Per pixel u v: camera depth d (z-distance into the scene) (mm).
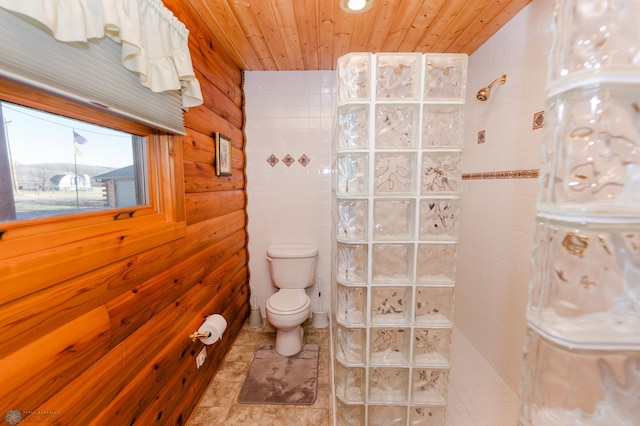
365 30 1706
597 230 432
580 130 432
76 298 750
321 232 2486
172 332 1257
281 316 1882
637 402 444
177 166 1250
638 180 415
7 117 667
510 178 1650
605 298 447
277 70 2330
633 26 393
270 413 1515
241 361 1942
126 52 859
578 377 463
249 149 2414
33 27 616
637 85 401
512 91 1628
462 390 1635
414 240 1215
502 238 1728
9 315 584
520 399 555
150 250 1083
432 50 2006
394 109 1174
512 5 1480
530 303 528
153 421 1118
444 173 1186
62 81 688
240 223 2295
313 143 2404
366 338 1272
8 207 671
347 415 1328
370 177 1189
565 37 437
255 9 1472
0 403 571
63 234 773
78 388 761
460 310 2238
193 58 1474
